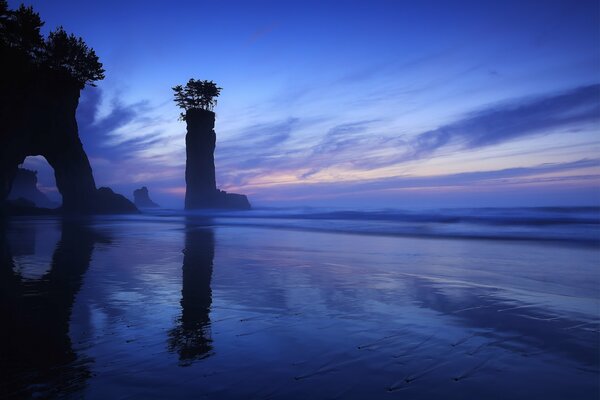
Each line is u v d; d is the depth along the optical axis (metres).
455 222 32.00
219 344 4.52
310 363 3.94
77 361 3.96
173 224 33.53
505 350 4.36
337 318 5.66
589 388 3.39
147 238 19.14
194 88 104.38
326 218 43.88
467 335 4.90
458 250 14.65
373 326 5.27
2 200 52.34
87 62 61.47
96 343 4.51
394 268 10.37
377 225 30.47
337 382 3.49
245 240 18.55
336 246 16.08
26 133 54.62
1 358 4.05
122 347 4.39
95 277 8.77
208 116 103.44
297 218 45.72
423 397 3.21
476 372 3.75
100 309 6.05
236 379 3.54
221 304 6.44
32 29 53.59
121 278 8.66
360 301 6.71
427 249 14.98
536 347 4.46
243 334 4.89
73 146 61.78
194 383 3.45
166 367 3.81
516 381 3.54
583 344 4.55
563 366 3.89
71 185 61.62
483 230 24.00
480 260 11.94
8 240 17.03
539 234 20.98
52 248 14.28
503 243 17.08
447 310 6.14
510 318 5.69
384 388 3.38
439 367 3.86
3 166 51.78
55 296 6.89
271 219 44.44
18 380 3.50
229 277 8.89
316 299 6.85
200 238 19.42
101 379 3.53
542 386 3.44
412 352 4.28
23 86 53.19
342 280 8.62
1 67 49.81
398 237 20.31
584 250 14.45
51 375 3.61
